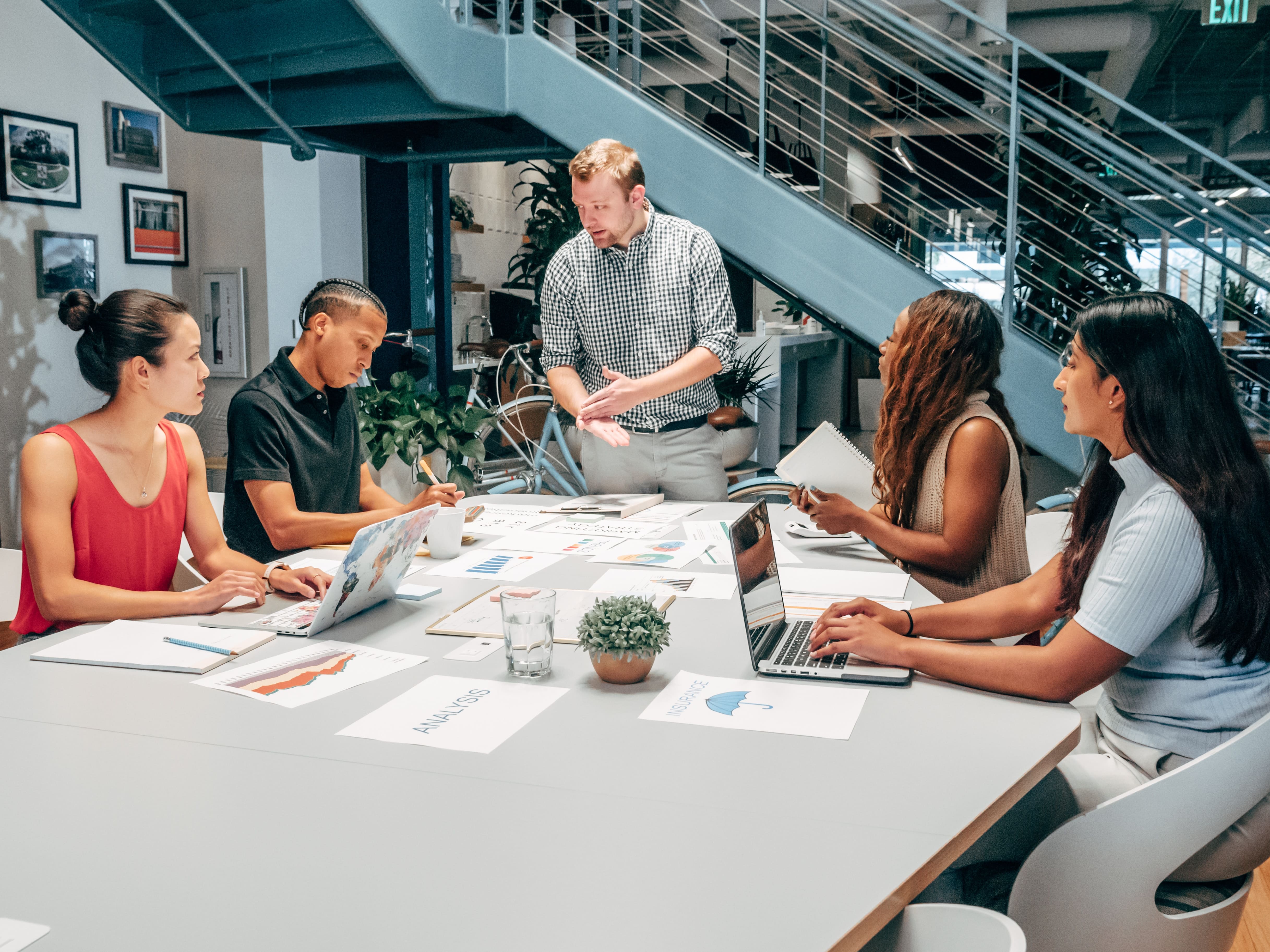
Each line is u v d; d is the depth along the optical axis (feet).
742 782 3.37
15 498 14.61
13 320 14.43
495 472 17.38
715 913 2.58
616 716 3.96
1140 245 15.88
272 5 11.68
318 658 4.69
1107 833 3.74
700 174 12.10
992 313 6.61
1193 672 4.36
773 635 4.88
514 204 26.81
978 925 2.73
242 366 17.78
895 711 4.04
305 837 2.98
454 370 20.15
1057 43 28.30
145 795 3.26
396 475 14.99
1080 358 4.53
